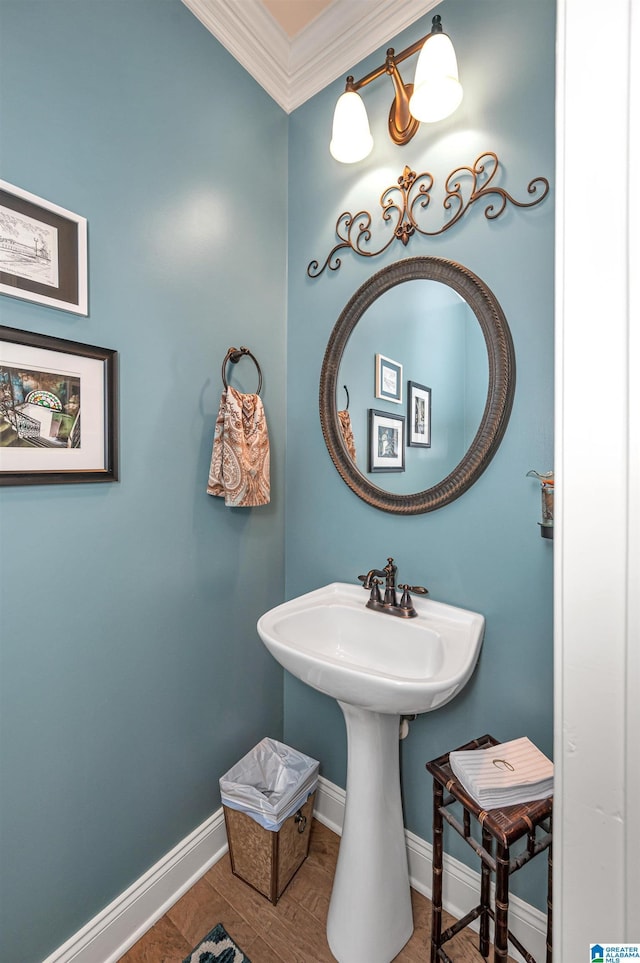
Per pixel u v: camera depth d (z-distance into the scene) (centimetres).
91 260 103
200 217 131
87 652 105
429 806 127
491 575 114
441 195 121
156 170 118
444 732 123
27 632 94
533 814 83
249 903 123
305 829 135
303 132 159
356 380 141
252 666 153
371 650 125
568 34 47
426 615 122
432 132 123
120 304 110
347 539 147
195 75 130
